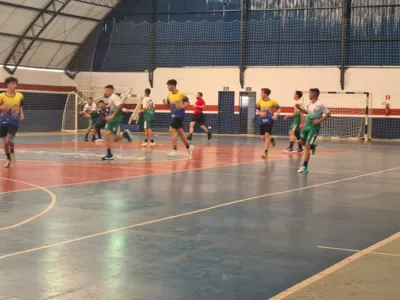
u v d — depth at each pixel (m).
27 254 6.03
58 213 8.31
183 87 35.34
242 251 6.31
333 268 5.57
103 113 24.12
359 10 31.84
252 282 5.19
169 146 22.50
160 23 35.66
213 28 34.69
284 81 33.38
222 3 34.50
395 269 5.54
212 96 34.81
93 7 33.84
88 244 6.50
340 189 11.25
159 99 35.78
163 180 12.12
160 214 8.38
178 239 6.83
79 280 5.18
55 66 34.72
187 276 5.36
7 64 31.95
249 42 33.97
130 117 34.72
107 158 16.30
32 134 30.20
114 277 5.29
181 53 35.38
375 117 31.83
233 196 10.15
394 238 6.94
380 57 31.70
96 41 36.19
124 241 6.68
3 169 13.59
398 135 31.52
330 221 8.05
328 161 17.41
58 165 14.66
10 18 29.97
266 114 17.55
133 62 36.19
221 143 25.66
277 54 33.53
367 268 5.57
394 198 10.19
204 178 12.58
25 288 4.94
